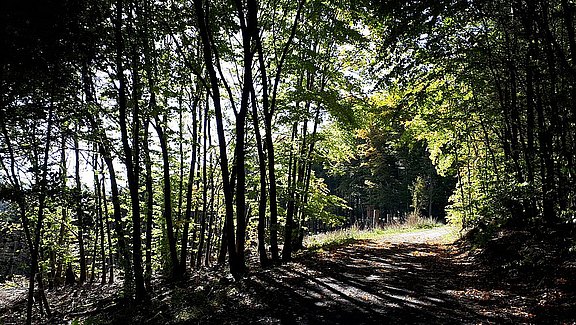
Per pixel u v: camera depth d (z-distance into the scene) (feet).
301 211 54.90
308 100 45.09
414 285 32.58
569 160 30.78
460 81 44.86
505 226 45.16
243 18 40.14
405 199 151.74
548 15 32.24
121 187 53.72
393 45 34.35
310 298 29.09
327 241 69.82
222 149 41.04
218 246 88.07
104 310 39.11
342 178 169.37
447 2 27.78
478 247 43.37
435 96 48.11
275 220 46.34
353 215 181.78
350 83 50.88
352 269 39.99
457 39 39.50
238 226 41.52
